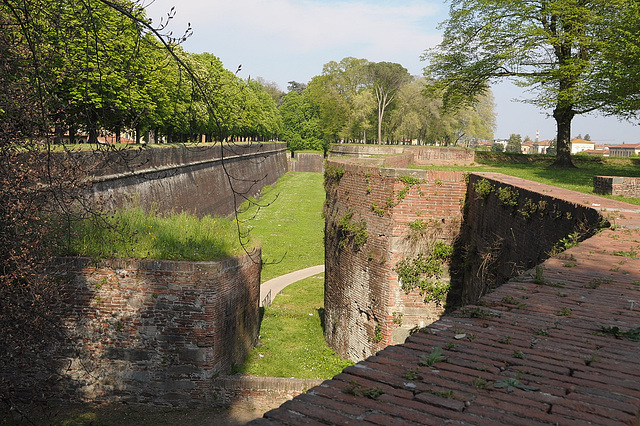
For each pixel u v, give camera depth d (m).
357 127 86.69
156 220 16.19
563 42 31.30
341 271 17.70
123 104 20.53
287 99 117.38
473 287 14.43
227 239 15.91
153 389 13.70
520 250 11.77
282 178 86.31
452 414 2.95
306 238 42.44
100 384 13.77
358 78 83.50
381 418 2.87
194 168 37.69
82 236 13.99
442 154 36.44
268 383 13.84
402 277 15.00
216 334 13.79
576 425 2.84
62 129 11.67
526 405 3.09
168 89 30.09
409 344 4.18
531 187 12.92
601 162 37.53
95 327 13.66
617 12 28.77
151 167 28.19
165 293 13.55
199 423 12.99
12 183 10.30
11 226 10.80
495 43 33.94
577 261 7.38
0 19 9.73
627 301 5.53
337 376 3.50
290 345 18.58
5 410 13.13
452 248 15.08
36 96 10.33
